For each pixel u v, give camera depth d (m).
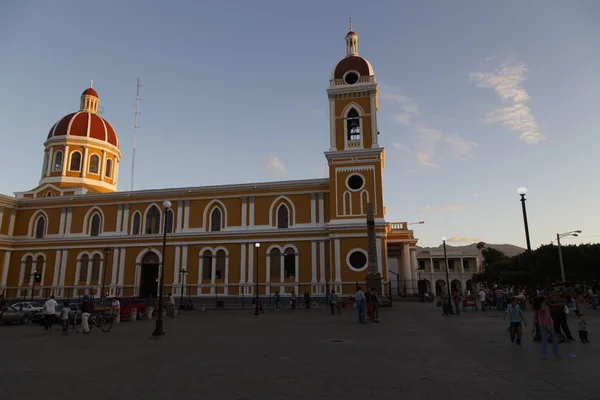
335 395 8.38
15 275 51.03
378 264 40.16
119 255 48.00
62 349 15.36
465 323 22.88
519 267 68.69
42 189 54.19
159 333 18.92
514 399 7.98
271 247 44.44
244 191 46.88
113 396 8.57
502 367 10.88
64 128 56.62
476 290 90.31
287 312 33.66
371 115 43.50
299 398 8.20
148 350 14.75
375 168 42.25
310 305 38.88
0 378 10.34
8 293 50.19
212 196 47.53
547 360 11.78
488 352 13.23
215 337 18.12
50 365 12.04
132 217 49.28
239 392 8.72
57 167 55.72
